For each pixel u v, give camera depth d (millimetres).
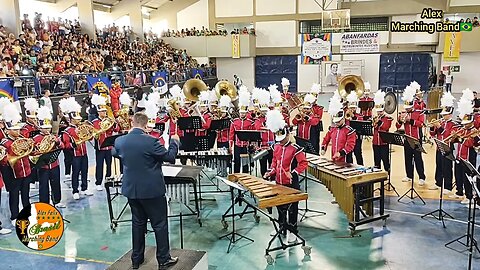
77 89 16625
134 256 5258
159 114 10852
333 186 6965
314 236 6906
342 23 22891
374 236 6844
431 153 12156
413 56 27531
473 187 5355
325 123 17375
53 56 17719
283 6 29328
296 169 6559
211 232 7156
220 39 28500
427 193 8773
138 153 4809
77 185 8898
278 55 29953
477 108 8297
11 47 15898
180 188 6484
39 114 7645
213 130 9695
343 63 28625
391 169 10609
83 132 8680
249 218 7750
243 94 9258
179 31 30234
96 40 22297
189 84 11727
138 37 27547
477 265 5836
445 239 6660
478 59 26172
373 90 28531
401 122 9438
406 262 5984
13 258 6352
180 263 5324
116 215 8023
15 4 17609
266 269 5891
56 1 22453
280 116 6621
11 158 7160
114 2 27203
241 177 6902
